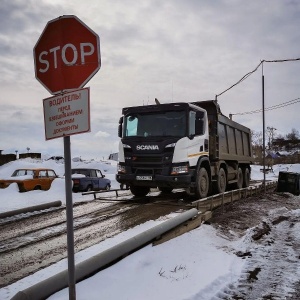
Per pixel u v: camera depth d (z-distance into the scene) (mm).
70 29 3447
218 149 12883
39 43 3604
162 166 10453
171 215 9289
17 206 12078
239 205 13117
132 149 10867
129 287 5008
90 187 19172
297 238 8992
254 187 17531
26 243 7027
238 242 8344
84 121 3246
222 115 13484
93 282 5008
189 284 5309
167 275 5652
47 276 5145
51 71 3535
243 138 17203
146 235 6625
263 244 8336
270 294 5242
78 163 40844
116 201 12172
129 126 11297
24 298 4008
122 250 5887
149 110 11055
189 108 10688
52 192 15219
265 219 11539
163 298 4680
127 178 10836
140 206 10867
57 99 3422
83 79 3416
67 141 3408
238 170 16500
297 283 5723
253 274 6145
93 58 3385
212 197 10930
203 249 7426
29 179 16359
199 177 11180
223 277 5812
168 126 10750
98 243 6848
